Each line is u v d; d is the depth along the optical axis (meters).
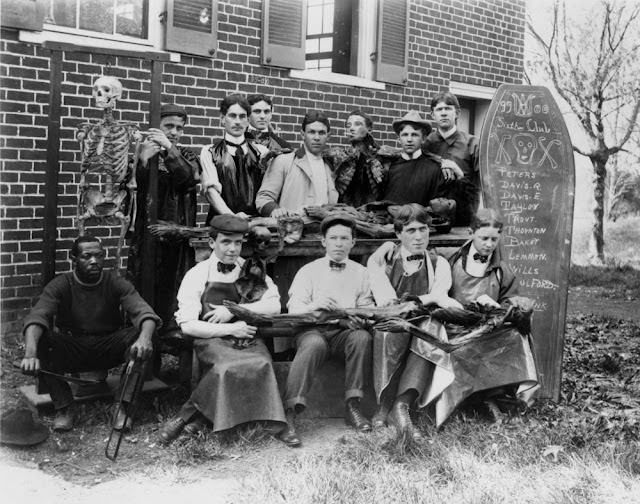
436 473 3.72
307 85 8.27
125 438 4.09
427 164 5.53
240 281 4.44
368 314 4.40
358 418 4.36
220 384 4.00
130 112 6.84
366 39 8.91
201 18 7.23
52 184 4.36
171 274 4.96
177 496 3.45
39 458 3.82
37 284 6.36
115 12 6.81
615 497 3.52
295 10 7.92
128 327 4.41
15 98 6.14
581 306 9.93
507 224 5.16
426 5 9.37
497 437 4.18
